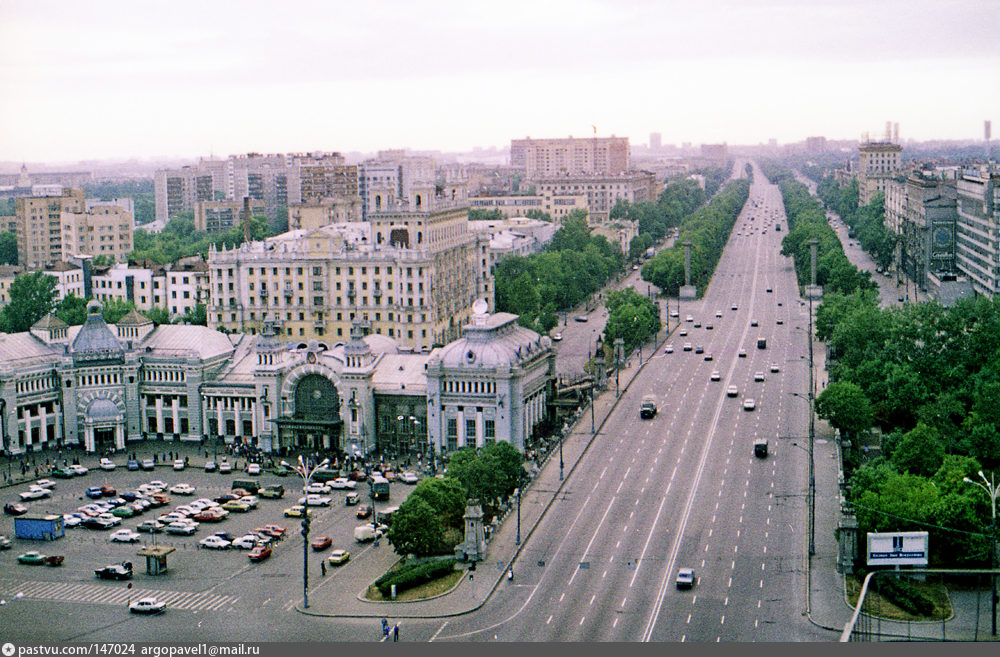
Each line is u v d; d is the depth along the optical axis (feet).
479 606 654.12
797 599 643.45
